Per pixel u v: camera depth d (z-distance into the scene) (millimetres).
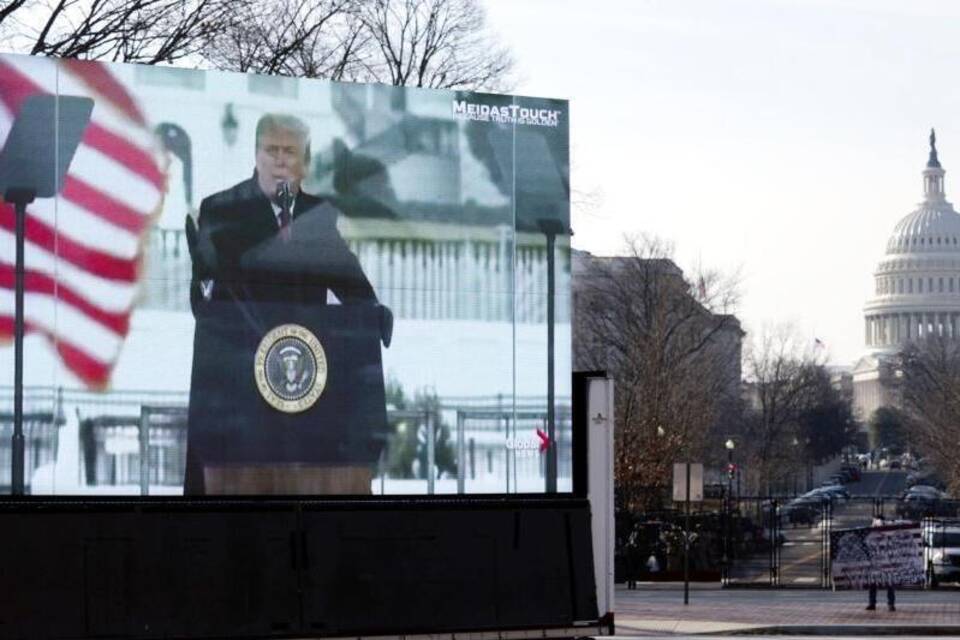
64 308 27453
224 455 28328
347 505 28547
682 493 65062
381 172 29516
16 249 27172
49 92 27391
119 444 27719
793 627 53594
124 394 27750
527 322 30562
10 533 26359
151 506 27266
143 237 27875
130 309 27781
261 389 28609
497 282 30375
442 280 29938
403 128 29734
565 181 30953
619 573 82000
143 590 26969
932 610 62281
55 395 27375
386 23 74188
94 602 26641
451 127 30078
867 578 62062
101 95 27688
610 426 31125
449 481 29875
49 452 27312
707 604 65125
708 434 158500
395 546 28781
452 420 29938
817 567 98875
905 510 145750
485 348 30234
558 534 30188
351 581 28359
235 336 28438
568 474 30812
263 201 28688
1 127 27141
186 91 28250
